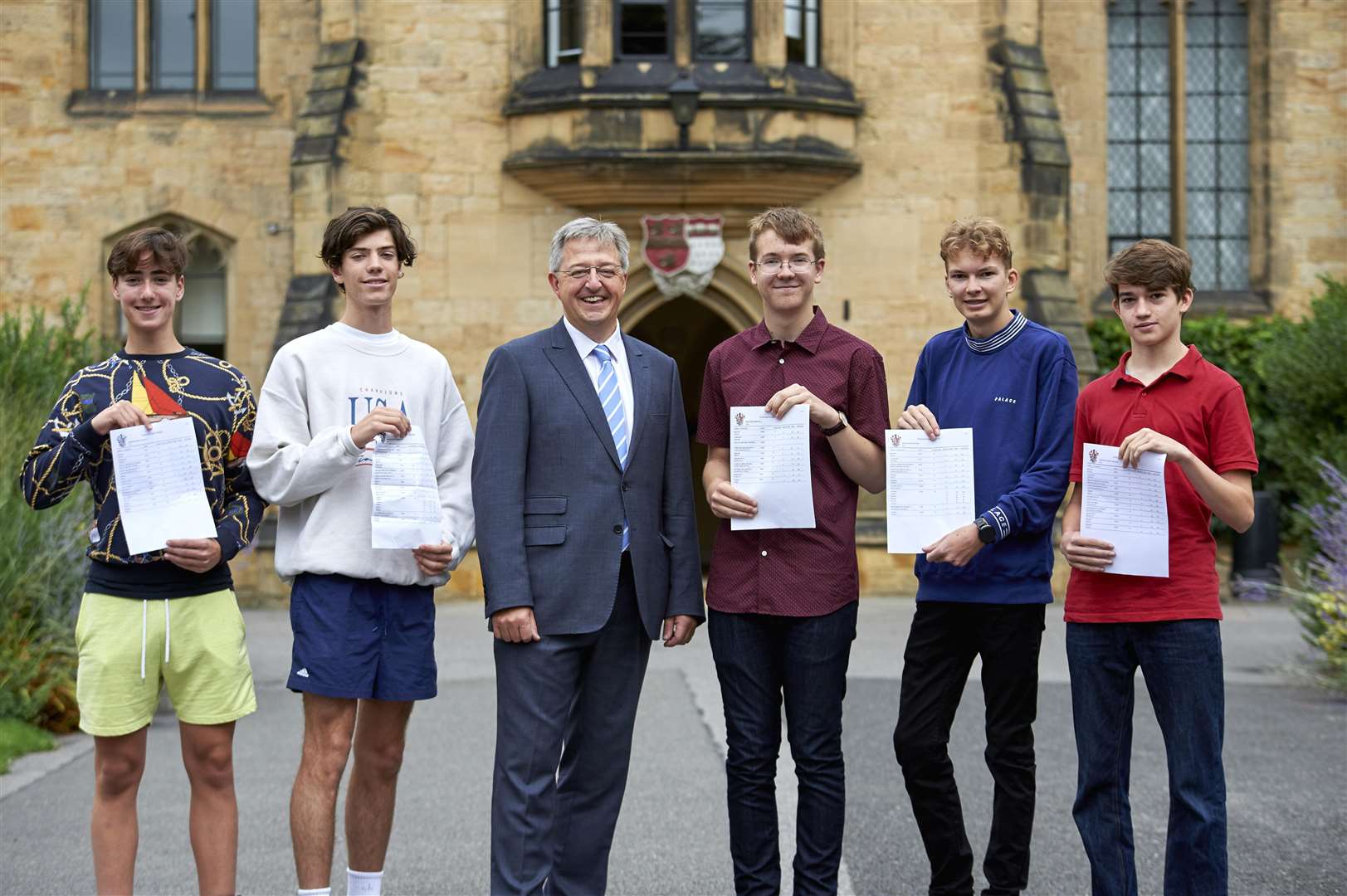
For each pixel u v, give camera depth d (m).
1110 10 18.05
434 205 15.38
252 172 17.03
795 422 4.70
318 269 15.30
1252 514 4.43
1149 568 4.40
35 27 16.97
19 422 9.48
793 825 6.27
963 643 4.95
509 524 4.64
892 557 15.33
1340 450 11.54
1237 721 8.69
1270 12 17.84
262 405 4.80
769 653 4.79
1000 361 4.95
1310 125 17.86
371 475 4.72
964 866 4.89
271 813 6.65
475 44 15.38
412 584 4.78
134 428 4.50
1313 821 6.34
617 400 4.84
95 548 4.59
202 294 17.23
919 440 4.82
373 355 4.90
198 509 4.53
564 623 4.63
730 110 14.77
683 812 6.57
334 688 4.63
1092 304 17.64
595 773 4.79
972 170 15.52
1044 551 4.84
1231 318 17.75
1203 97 18.23
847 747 7.95
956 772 7.32
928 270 15.49
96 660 4.54
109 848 4.58
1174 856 4.41
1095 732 4.55
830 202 15.48
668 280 15.16
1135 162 18.09
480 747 8.08
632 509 4.76
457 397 5.08
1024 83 15.50
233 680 4.67
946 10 15.52
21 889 5.48
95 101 17.05
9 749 8.00
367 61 15.38
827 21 15.46
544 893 4.57
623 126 14.75
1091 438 4.69
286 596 15.43
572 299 4.79
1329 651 9.96
